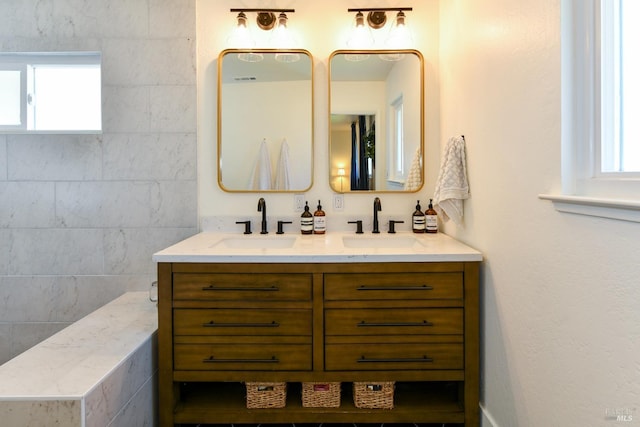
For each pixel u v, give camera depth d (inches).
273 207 91.6
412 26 90.7
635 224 33.4
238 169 90.7
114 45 88.4
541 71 47.4
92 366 55.6
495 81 60.3
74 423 48.0
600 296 37.7
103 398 52.4
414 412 67.9
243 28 88.8
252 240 85.0
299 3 90.2
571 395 42.4
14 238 89.4
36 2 88.0
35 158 88.8
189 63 88.7
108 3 88.0
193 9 88.6
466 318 65.6
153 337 67.9
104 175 89.4
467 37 72.2
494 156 61.0
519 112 53.0
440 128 90.3
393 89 90.4
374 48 90.6
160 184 89.8
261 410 68.1
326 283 65.6
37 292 89.7
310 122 90.4
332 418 68.0
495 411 61.6
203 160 91.0
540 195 46.1
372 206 91.9
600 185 39.5
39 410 47.8
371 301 65.7
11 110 91.7
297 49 89.2
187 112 89.2
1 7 88.0
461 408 68.4
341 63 90.0
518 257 53.8
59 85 93.6
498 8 58.8
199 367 66.2
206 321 66.0
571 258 42.1
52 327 90.0
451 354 66.1
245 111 90.4
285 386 68.9
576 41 42.6
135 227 90.1
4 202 88.9
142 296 87.9
